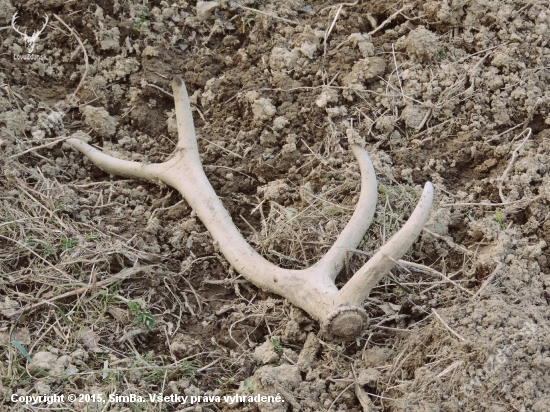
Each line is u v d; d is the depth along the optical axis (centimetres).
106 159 269
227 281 238
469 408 188
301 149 271
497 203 247
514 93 269
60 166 272
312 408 202
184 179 256
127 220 256
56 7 304
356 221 231
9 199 252
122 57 296
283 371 207
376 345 217
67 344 214
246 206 264
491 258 227
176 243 248
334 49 290
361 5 303
